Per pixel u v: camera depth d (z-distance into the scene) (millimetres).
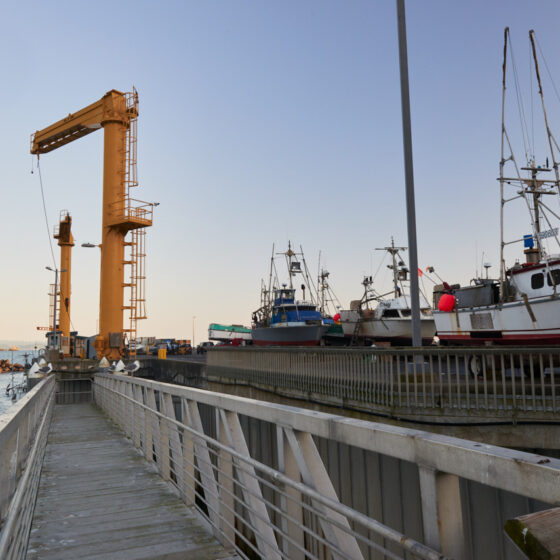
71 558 4773
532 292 17750
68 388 33469
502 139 18422
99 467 9320
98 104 49219
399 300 36406
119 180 47250
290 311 41344
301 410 2998
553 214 19594
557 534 1088
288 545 3270
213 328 70062
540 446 9656
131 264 47500
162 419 8117
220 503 5016
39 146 57312
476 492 3801
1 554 2689
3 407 75062
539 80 18484
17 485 4238
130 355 47125
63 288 64125
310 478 2918
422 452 1921
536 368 13469
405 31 13945
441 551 1822
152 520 5980
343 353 13617
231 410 4305
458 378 10570
